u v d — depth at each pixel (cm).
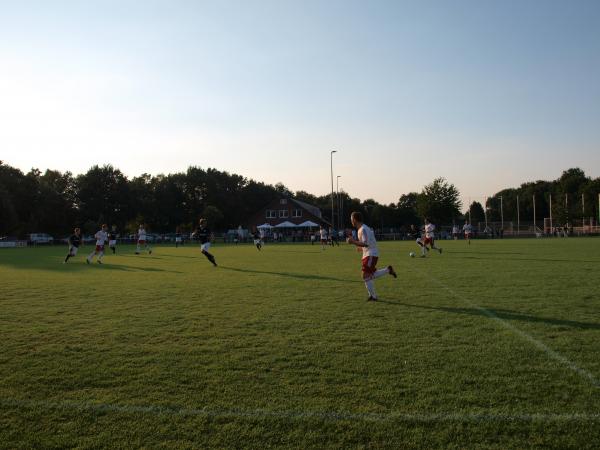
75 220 8706
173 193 10112
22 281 1452
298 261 2269
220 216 9050
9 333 715
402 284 1248
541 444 350
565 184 11700
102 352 605
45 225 8356
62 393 464
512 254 2455
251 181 12875
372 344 623
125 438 372
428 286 1196
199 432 378
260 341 648
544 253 2494
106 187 8988
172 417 406
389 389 458
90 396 455
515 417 393
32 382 496
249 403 431
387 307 902
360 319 788
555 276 1370
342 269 1780
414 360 548
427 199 7938
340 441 360
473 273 1500
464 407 414
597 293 1030
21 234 8044
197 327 744
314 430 378
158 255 3070
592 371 502
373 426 382
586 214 8869
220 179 11869
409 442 356
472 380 478
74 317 840
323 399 436
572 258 2097
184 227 10331
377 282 1305
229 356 578
